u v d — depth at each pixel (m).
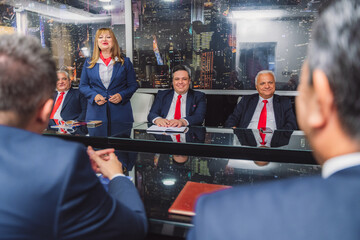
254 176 1.36
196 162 1.61
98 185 0.67
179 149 1.89
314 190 0.28
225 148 1.80
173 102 3.29
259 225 0.27
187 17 4.19
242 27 4.01
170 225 0.95
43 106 0.70
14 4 4.65
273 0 3.84
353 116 0.29
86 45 4.60
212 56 4.18
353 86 0.29
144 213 0.89
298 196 0.28
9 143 0.62
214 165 1.54
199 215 0.31
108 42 3.20
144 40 4.43
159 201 1.11
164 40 4.34
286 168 1.48
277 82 4.02
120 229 0.71
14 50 0.64
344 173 0.29
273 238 0.26
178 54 4.32
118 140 2.02
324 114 0.32
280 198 0.28
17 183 0.57
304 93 0.35
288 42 3.90
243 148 1.76
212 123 4.32
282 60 3.95
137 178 1.35
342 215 0.25
